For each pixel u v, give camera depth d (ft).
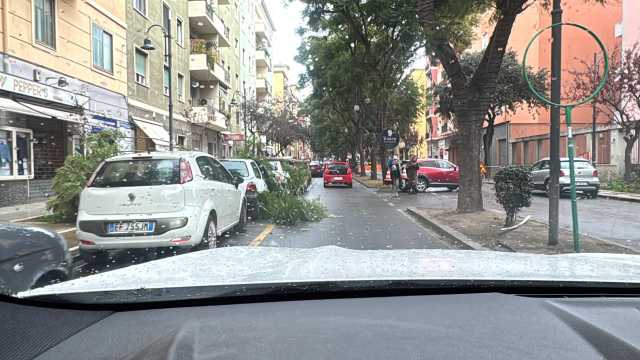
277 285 7.13
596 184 64.18
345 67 92.68
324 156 337.11
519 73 98.43
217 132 125.08
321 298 7.22
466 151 40.01
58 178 33.45
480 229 32.37
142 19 74.74
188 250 24.31
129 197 22.45
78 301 7.33
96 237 22.33
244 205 34.47
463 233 31.35
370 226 37.47
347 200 64.18
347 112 134.41
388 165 93.56
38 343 6.61
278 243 29.32
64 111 51.19
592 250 25.02
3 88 42.57
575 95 84.43
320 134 198.08
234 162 40.91
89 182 23.38
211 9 106.11
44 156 50.93
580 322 6.08
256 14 192.24
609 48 115.85
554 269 8.39
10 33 43.88
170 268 8.95
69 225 33.04
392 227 36.94
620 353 5.26
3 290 11.04
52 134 51.98
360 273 7.80
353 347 5.41
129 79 69.97
